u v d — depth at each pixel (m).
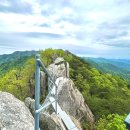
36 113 6.84
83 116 50.81
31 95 55.38
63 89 44.97
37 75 6.81
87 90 78.94
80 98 53.28
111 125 31.08
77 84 78.06
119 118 31.77
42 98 47.41
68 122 21.48
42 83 48.81
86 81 85.62
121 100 71.75
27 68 62.94
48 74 8.94
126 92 102.31
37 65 6.81
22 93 55.66
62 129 15.38
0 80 63.22
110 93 82.25
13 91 55.56
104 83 93.44
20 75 61.75
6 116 12.09
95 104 65.56
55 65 59.44
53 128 14.81
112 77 119.81
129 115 10.89
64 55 91.88
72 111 47.00
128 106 68.00
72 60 94.19
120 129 30.08
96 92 81.56
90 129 50.34
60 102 43.09
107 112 62.78
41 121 15.00
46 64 64.88
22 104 14.43
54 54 75.69
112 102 68.31
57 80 47.75
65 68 61.41
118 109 64.81
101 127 46.81
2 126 11.26
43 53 73.38
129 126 10.38
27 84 57.06
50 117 15.10
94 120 56.91
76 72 86.62
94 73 99.38
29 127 11.80
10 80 60.19
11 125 11.48
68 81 48.88
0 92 15.05
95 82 88.88
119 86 112.25
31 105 16.38
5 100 13.83
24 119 12.39
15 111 12.88
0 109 12.62
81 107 51.53
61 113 22.62
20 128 11.42
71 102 46.69
